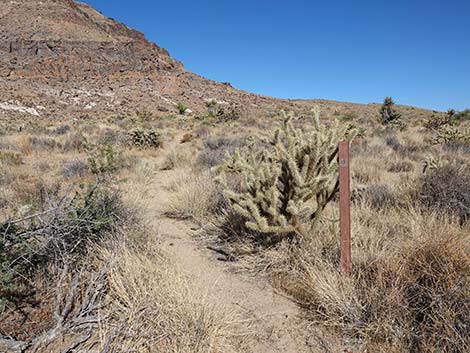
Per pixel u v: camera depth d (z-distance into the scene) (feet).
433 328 7.65
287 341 8.39
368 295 8.99
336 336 8.50
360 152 36.47
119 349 7.39
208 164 30.71
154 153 45.62
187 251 13.70
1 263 8.66
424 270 8.93
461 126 62.03
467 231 12.17
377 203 17.13
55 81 188.14
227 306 9.41
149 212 18.47
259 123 92.17
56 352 7.50
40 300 9.41
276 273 11.55
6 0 264.72
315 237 12.30
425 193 16.43
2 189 20.86
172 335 7.95
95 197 12.64
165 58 265.75
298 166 11.73
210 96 215.92
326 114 152.87
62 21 249.34
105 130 74.43
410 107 201.46
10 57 196.75
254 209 11.41
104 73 212.02
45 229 9.66
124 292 9.04
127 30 363.76
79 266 10.53
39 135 62.28
